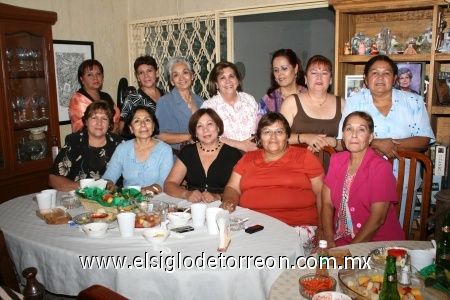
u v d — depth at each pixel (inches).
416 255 56.9
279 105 127.3
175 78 134.0
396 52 126.9
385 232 86.2
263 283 64.0
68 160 108.6
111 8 185.2
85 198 84.9
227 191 96.2
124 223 72.0
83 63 152.3
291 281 55.5
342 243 87.7
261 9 160.1
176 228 76.3
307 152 95.7
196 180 103.9
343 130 86.4
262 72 179.2
